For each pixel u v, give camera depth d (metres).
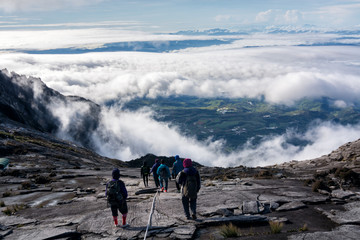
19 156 30.94
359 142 24.53
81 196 13.58
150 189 13.33
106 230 7.39
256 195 10.78
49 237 6.81
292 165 25.94
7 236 7.07
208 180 18.89
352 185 12.38
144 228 7.39
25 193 14.79
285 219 7.71
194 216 7.86
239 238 6.22
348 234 6.06
